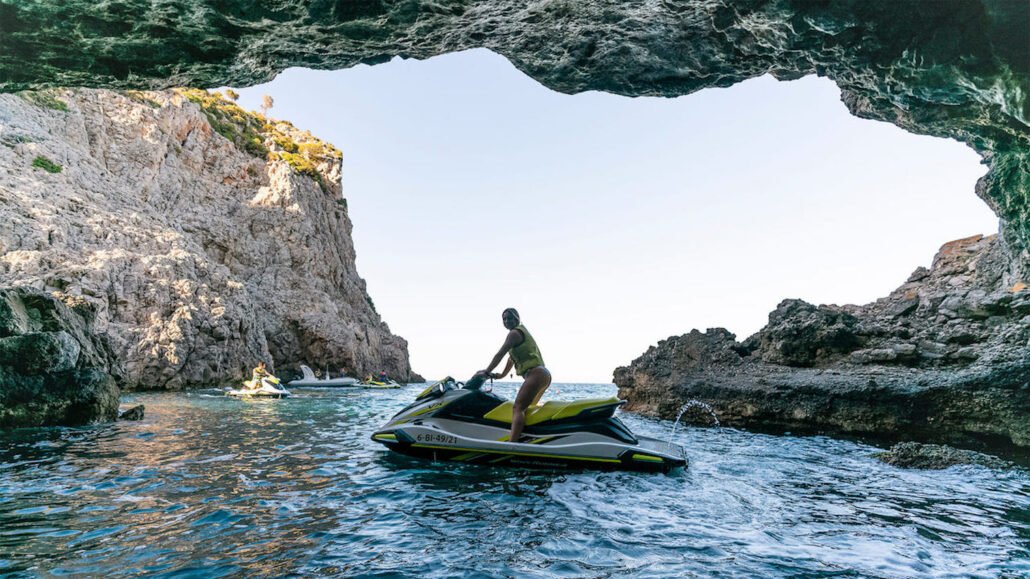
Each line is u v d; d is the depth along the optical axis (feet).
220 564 10.00
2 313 29.78
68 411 31.30
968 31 19.95
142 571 9.62
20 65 22.17
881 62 22.24
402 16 20.71
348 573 9.60
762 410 37.58
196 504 14.16
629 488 16.93
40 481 16.52
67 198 97.50
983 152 33.55
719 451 26.27
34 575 9.36
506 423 21.17
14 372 29.35
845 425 33.73
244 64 23.54
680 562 10.34
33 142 102.68
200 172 152.66
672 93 29.17
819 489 17.48
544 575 9.58
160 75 23.80
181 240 113.19
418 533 11.96
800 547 11.43
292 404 55.93
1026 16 18.98
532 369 20.43
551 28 23.62
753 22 21.95
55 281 80.94
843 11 20.24
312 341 146.20
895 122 29.89
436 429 20.66
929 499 16.22
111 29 20.57
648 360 52.70
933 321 39.50
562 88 29.40
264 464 19.85
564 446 19.58
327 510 13.82
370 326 187.83
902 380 33.14
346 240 204.13
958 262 44.75
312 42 22.07
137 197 121.08
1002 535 12.57
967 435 29.76
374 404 58.44
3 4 19.30
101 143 125.70
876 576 9.82
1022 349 30.73
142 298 92.73
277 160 176.55
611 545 11.29
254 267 149.18
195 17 20.06
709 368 46.70
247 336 108.78
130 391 80.69
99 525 12.25
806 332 41.81
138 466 19.06
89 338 36.73
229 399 63.36
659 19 22.90
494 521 12.99
